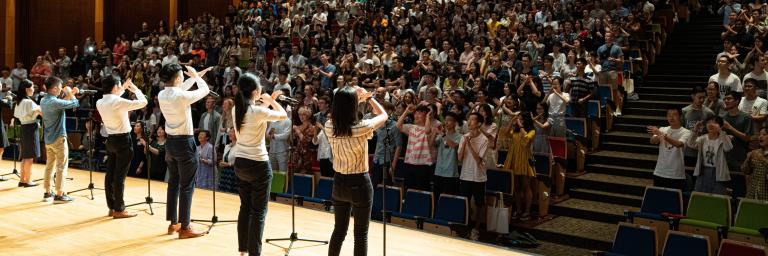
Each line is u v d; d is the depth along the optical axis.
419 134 8.19
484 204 7.72
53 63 16.97
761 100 8.02
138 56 16.95
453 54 12.21
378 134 8.59
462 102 8.80
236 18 18.44
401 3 16.77
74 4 19.55
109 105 5.89
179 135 5.25
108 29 19.92
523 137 8.14
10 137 12.98
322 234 5.76
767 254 5.34
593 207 8.35
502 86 10.03
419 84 10.60
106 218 6.24
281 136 9.38
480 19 13.95
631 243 6.23
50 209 6.64
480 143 7.69
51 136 6.91
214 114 10.26
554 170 8.87
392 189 8.16
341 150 3.91
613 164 9.56
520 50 12.16
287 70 13.15
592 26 13.19
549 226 7.89
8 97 8.95
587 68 11.42
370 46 12.66
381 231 5.94
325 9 17.31
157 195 7.55
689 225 6.62
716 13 15.81
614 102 11.03
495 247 5.41
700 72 12.48
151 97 13.66
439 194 8.10
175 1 20.69
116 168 6.17
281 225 6.10
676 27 15.20
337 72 12.27
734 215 6.93
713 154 7.24
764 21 11.60
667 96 11.50
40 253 5.00
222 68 14.86
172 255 4.95
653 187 7.24
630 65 12.07
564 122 9.50
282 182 9.04
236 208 6.88
